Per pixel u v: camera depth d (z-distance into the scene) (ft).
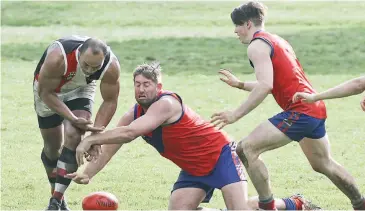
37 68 82.84
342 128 139.13
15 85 187.62
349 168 111.96
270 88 75.61
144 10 321.11
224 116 74.84
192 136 74.74
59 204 80.48
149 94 73.31
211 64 215.10
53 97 78.74
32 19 301.22
